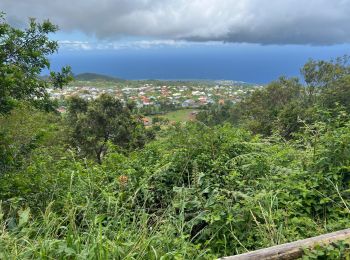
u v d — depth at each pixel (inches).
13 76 283.0
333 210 139.3
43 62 318.7
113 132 923.4
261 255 98.8
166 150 202.5
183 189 147.9
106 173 193.0
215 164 169.5
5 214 151.4
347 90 909.2
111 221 125.0
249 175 164.7
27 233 109.8
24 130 398.9
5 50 303.3
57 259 97.3
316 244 101.9
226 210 131.4
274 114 1002.7
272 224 121.7
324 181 151.8
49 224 115.6
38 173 206.7
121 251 100.0
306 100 1248.8
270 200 135.6
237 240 118.6
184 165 176.7
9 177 223.1
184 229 131.3
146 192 151.6
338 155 159.3
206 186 153.0
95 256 97.0
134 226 121.9
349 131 172.4
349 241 102.9
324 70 1284.4
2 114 293.3
